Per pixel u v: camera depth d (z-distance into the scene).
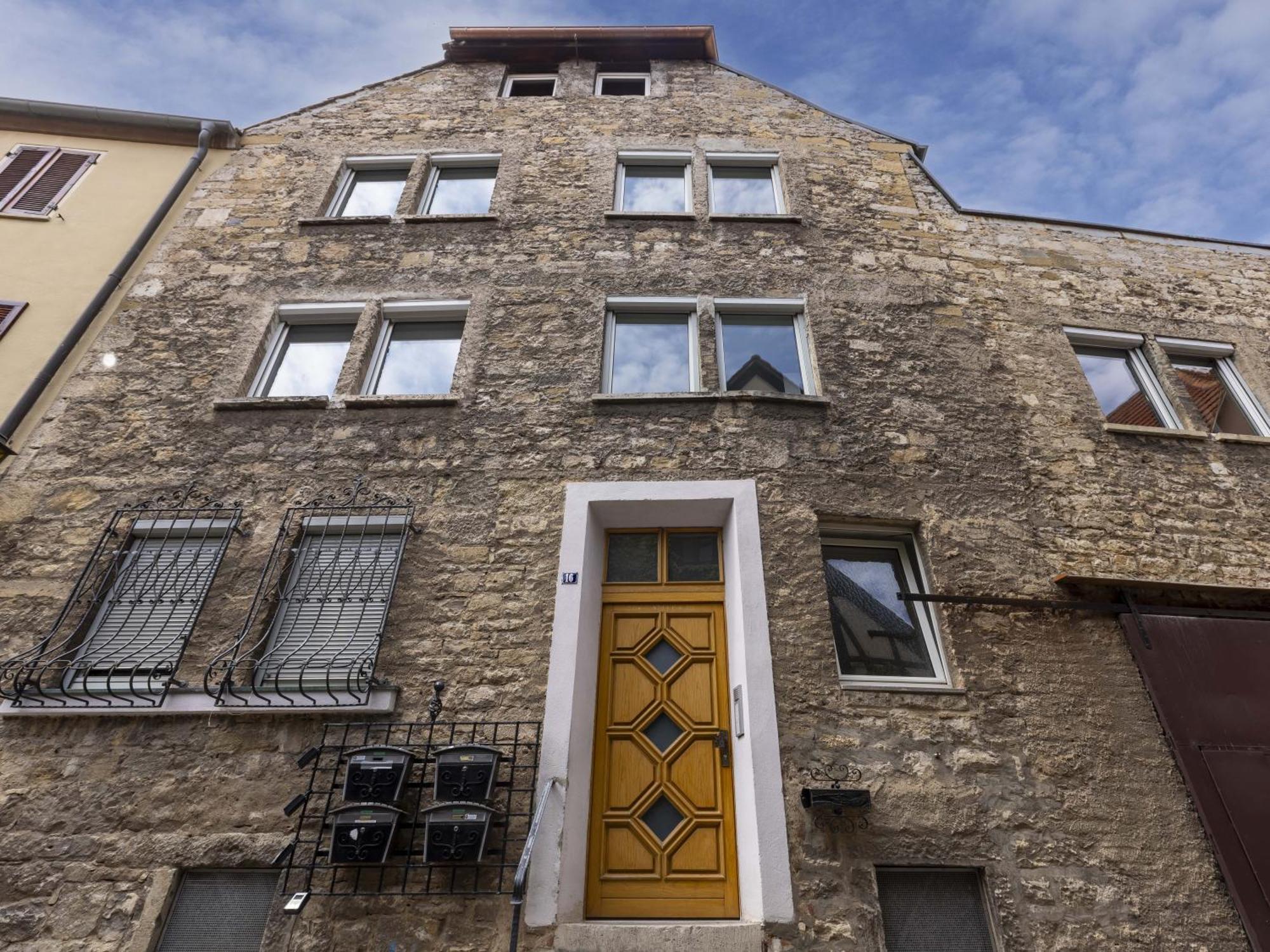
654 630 5.45
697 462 5.97
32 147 8.75
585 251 7.54
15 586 5.38
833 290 7.38
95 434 6.20
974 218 8.36
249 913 4.30
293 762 4.67
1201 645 5.38
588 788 4.77
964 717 4.95
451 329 7.21
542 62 10.45
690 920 4.43
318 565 5.57
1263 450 6.75
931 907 4.41
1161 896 4.39
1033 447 6.44
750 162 8.77
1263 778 4.81
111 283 7.17
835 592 5.64
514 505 5.74
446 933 4.11
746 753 4.69
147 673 5.08
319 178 8.39
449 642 5.11
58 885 4.27
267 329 6.98
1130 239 8.41
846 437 6.23
